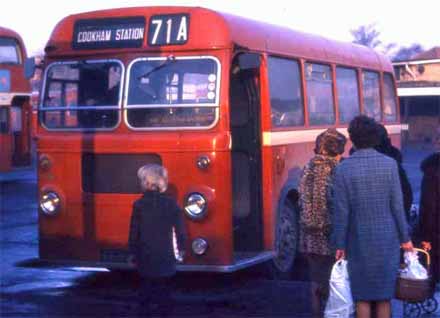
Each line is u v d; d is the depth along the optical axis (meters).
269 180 11.33
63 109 11.09
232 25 10.66
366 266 7.50
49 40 11.27
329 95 13.69
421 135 52.31
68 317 9.84
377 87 16.27
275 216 11.52
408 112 52.69
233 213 11.43
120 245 10.72
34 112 11.42
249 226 11.38
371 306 7.79
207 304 10.37
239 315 9.85
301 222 8.69
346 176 7.55
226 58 10.42
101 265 10.83
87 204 10.86
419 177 29.67
